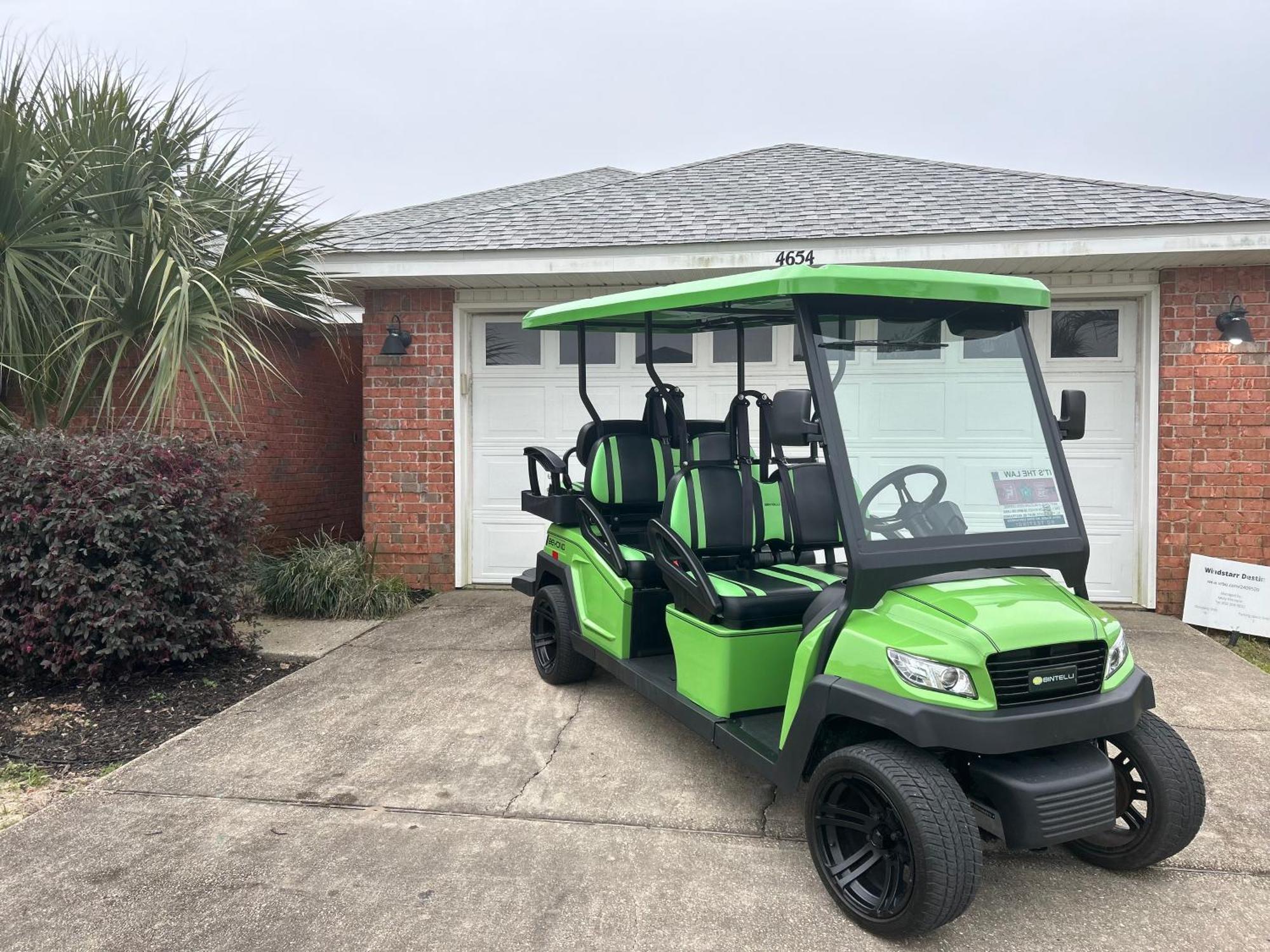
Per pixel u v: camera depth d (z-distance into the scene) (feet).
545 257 22.11
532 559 24.99
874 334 9.90
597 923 8.78
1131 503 22.41
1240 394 21.13
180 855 10.07
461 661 17.95
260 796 11.65
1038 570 9.85
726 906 9.10
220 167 21.54
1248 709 15.12
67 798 11.57
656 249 21.71
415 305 24.45
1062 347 22.63
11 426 17.94
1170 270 21.31
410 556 24.79
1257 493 21.13
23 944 8.36
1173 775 9.17
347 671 17.20
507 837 10.56
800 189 25.23
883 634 8.69
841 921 8.84
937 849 7.86
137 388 18.16
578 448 16.08
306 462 29.40
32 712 14.75
